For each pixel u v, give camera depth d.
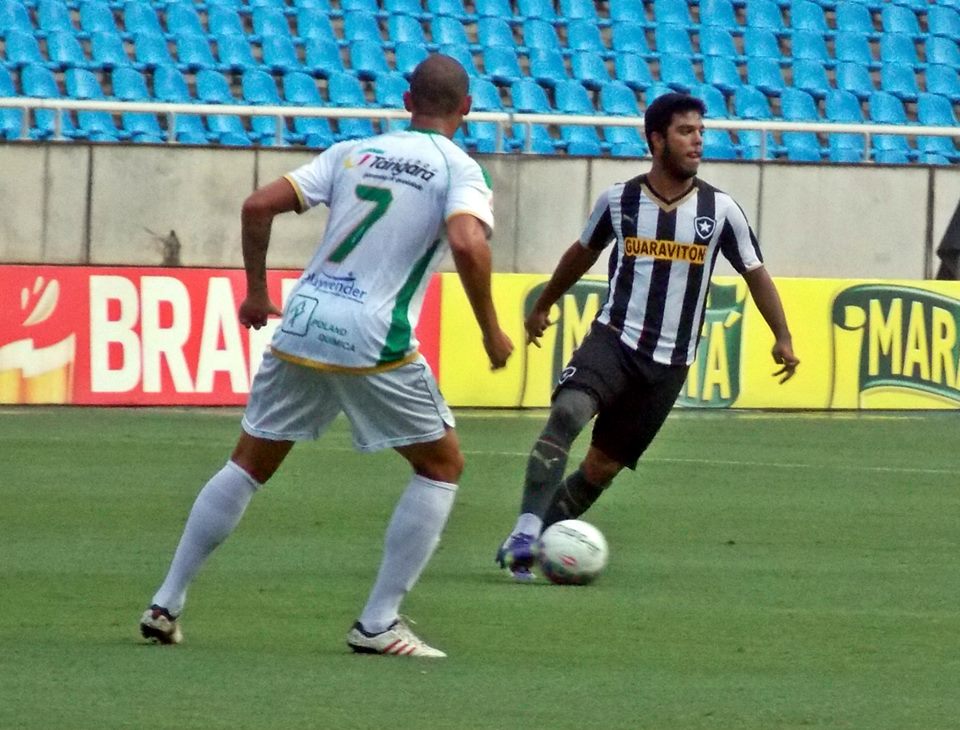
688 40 85.50
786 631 22.89
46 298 52.94
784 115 83.06
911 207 64.75
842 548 30.88
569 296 57.38
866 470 43.00
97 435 45.88
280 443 20.34
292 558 28.48
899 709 18.19
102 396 53.47
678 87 82.75
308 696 18.05
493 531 32.34
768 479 40.81
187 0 79.19
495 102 77.88
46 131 70.56
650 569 28.11
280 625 22.53
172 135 59.59
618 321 27.45
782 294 58.78
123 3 77.50
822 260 64.31
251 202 19.66
